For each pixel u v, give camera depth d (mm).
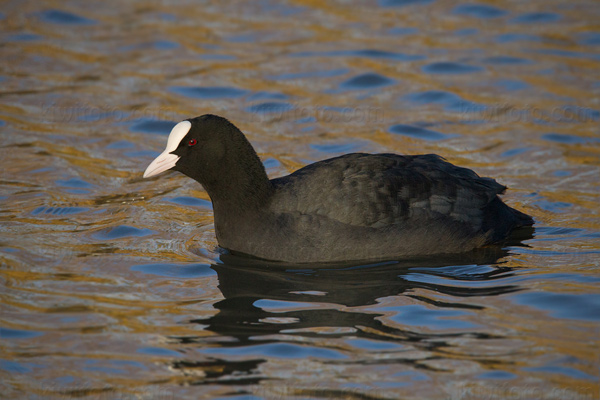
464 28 25609
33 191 15992
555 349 10180
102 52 23672
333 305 11562
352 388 9391
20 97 20781
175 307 11531
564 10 26891
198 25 25828
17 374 9719
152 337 10617
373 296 11836
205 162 13227
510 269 12719
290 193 13203
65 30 25141
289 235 13000
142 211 15383
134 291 12047
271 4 27750
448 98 21141
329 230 12898
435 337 10562
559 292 11789
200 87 21672
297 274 12664
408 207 13117
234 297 11867
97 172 17188
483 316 11117
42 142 18484
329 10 27250
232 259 13258
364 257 13016
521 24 25828
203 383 9547
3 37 24328
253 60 23391
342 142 18812
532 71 22562
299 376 9664
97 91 21328
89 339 10555
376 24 26062
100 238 14062
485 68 22797
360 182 13070
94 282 12320
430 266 12867
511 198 15820
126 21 26031
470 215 13484
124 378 9648
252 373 9742
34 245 13609
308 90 21594
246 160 13242
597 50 23641
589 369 9703
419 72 22641
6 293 11812
